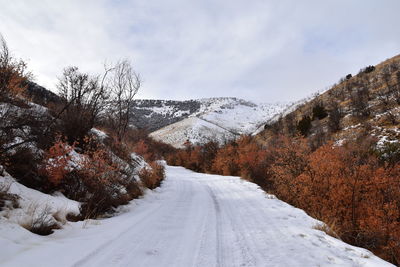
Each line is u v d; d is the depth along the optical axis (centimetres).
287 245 461
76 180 745
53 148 682
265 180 1805
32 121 657
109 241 443
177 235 511
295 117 5125
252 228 581
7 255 319
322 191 1166
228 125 18938
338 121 3083
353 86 5041
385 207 920
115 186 888
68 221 537
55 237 435
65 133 974
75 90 1269
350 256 425
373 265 388
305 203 1188
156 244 447
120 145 1416
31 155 658
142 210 802
